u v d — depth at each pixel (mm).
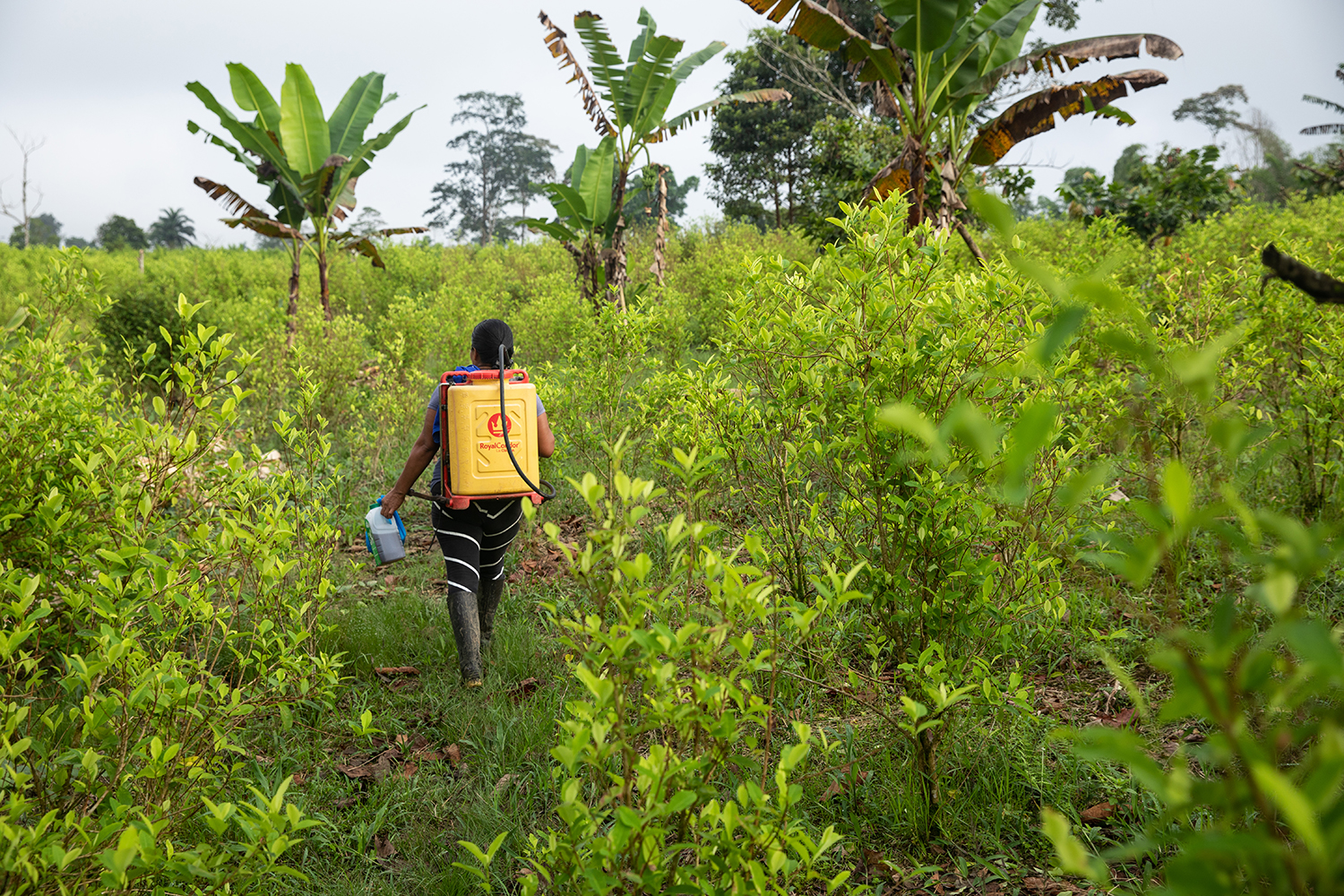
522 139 91812
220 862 1951
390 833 2789
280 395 8539
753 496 3975
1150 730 2861
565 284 14008
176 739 2279
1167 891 887
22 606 2002
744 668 1709
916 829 2527
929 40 7086
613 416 6281
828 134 13453
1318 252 8578
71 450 3453
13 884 1590
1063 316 823
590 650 1785
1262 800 871
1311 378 4559
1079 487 947
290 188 12422
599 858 1556
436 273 21188
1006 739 2809
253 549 2697
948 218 8203
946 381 2760
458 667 3922
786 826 1831
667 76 11273
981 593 2770
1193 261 6332
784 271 3500
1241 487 1006
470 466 3516
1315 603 3582
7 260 24047
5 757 1771
